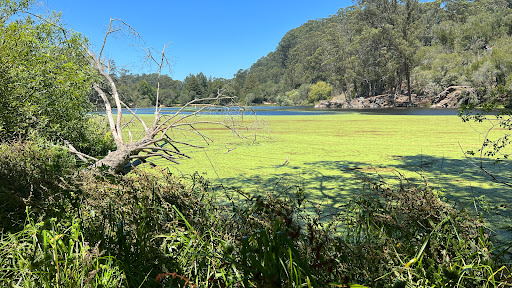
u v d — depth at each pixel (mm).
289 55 111062
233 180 5523
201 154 8320
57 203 2127
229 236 1817
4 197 2281
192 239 1783
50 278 1543
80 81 5660
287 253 1243
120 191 2117
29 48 5219
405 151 8500
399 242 1740
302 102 74625
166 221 2059
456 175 5676
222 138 11820
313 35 95625
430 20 65938
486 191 4605
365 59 52312
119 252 1749
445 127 14875
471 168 6266
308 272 1187
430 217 1848
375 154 8102
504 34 45500
